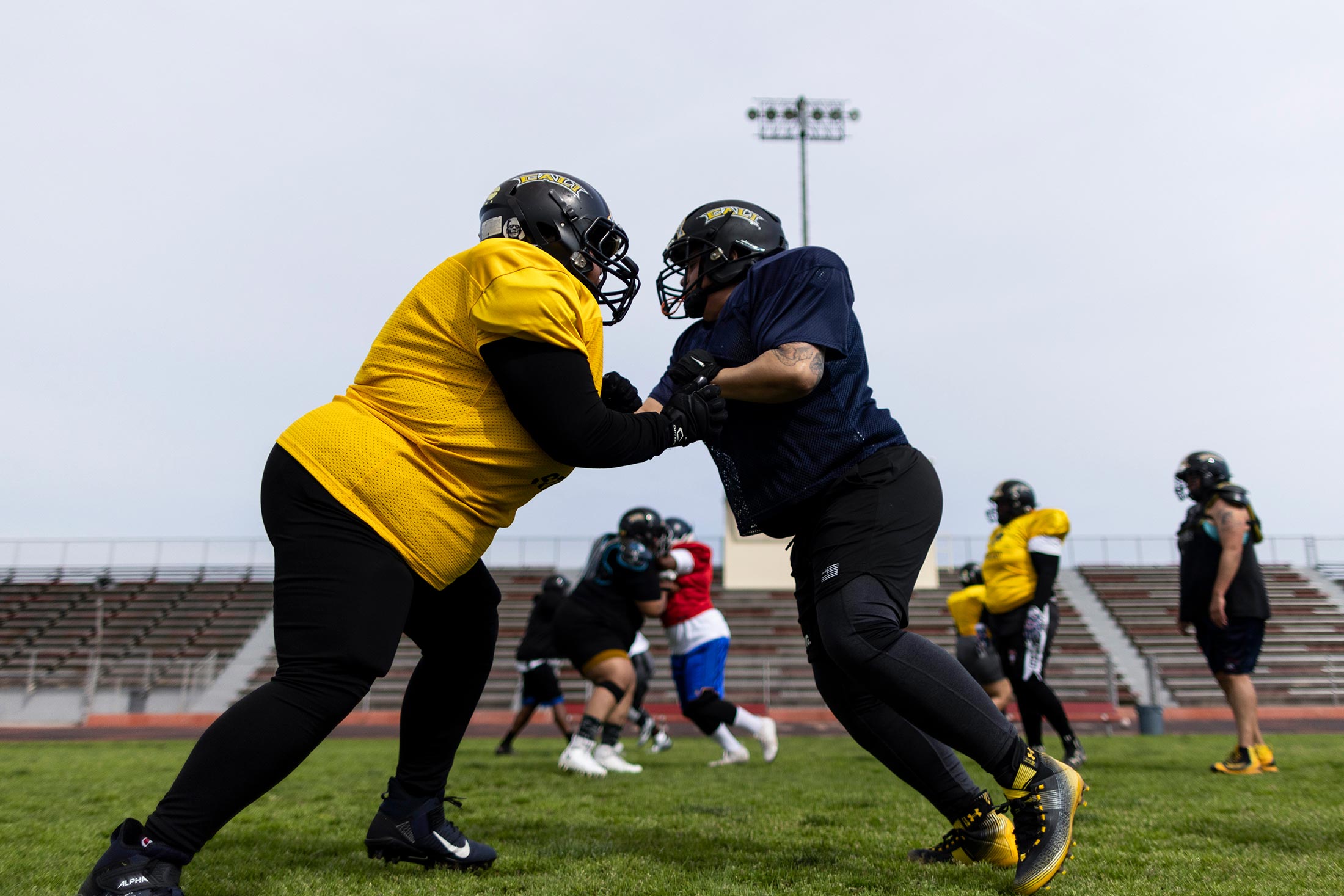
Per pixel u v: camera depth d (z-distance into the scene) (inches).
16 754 327.3
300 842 116.0
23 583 1007.6
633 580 242.7
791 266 93.0
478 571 90.6
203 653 840.9
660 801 162.2
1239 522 217.8
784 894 83.0
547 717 704.4
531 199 83.4
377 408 76.6
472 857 96.1
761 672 778.2
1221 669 219.1
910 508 91.3
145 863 66.1
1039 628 237.1
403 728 96.3
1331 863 97.7
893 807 151.0
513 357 73.7
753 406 95.0
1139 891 84.4
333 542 72.6
